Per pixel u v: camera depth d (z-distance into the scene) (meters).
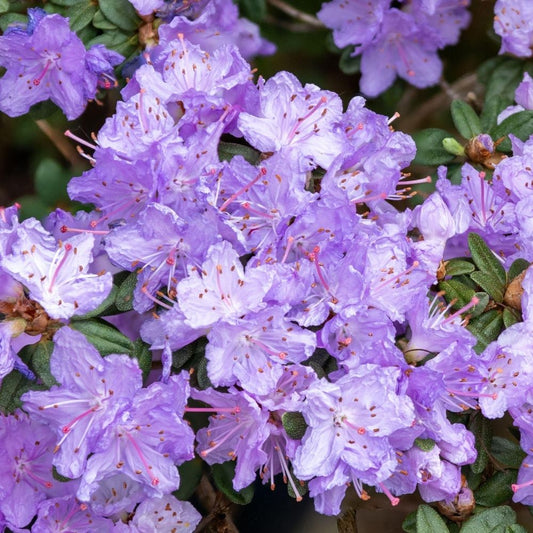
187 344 0.77
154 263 0.77
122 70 0.86
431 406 0.76
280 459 0.78
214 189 0.77
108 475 0.76
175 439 0.76
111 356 0.76
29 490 0.79
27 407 0.76
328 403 0.76
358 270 0.77
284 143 0.79
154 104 0.79
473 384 0.77
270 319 0.76
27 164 1.04
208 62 0.80
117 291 0.78
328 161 0.79
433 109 1.00
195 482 0.84
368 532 0.98
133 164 0.77
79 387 0.76
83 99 0.86
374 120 0.80
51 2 0.86
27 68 0.86
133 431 0.76
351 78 1.04
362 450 0.76
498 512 0.79
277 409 0.76
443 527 0.78
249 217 0.78
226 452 0.78
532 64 0.91
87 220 0.81
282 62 1.04
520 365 0.78
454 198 0.81
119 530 0.79
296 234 0.77
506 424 0.89
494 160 0.86
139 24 0.86
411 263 0.79
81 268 0.77
